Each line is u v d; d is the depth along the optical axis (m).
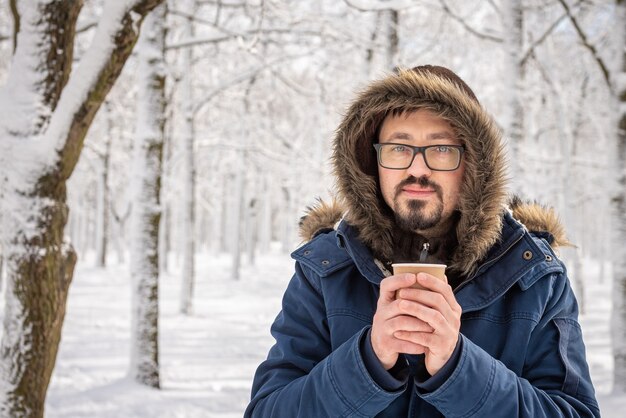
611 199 6.86
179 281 22.66
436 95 1.46
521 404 1.30
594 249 46.09
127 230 39.25
